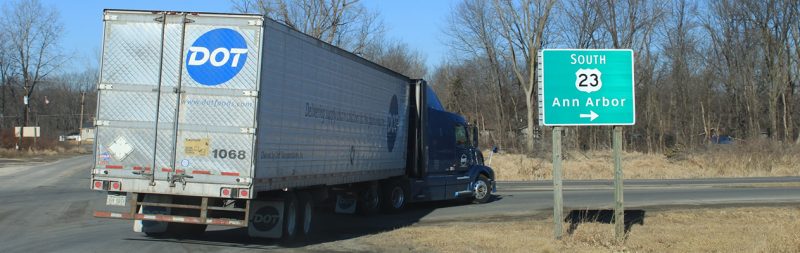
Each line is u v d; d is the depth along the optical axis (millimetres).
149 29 9680
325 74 11586
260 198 10578
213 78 9508
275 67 9844
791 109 54469
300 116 10664
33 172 31641
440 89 77438
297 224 11141
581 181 30219
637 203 18500
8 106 84938
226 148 9438
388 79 14922
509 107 70125
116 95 9680
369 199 14953
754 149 40031
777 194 21531
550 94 10398
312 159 11133
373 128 13977
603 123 10375
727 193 22047
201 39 9586
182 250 9727
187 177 9500
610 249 9836
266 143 9641
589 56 10445
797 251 9266
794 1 52094
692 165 38781
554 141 10688
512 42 53656
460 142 18484
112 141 9688
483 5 54125
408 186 16188
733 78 56031
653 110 61219
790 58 53625
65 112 112000
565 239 10625
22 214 14156
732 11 54938
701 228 12430
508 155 45688
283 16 29719
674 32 59219
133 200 9703
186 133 9539
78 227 12227
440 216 15383
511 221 14156
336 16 30891
